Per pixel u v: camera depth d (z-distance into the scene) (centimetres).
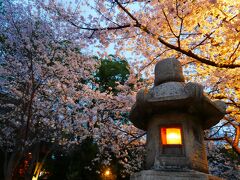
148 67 855
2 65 1429
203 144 407
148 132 415
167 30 688
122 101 1065
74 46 1288
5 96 1530
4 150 1536
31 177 1571
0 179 1808
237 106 718
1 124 1527
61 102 1384
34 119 1395
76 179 1809
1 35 1419
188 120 388
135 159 1443
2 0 1327
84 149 1875
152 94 396
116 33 732
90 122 1283
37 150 1644
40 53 1330
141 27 602
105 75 2055
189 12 574
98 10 698
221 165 1597
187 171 344
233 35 550
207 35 683
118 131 1153
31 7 1256
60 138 1461
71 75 1382
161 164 365
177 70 429
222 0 610
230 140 794
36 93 1323
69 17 762
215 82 775
